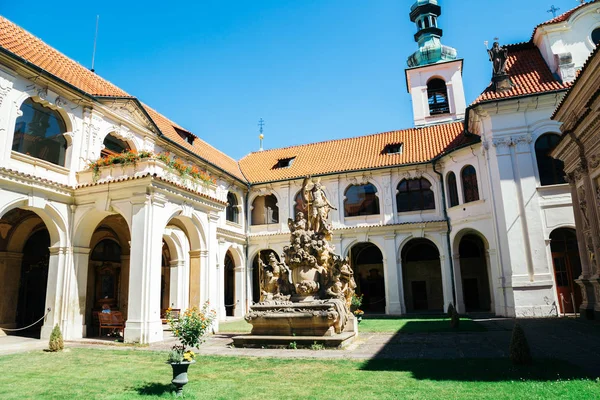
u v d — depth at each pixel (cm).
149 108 2561
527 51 2452
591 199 1507
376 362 954
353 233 2741
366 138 3195
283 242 2855
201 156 2516
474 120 2312
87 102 1731
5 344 1386
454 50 3762
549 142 2098
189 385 775
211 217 1867
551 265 1970
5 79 1421
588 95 1327
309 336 1235
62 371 933
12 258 1748
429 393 673
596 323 1533
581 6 2262
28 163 1490
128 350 1245
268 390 730
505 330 1497
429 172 2698
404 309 2588
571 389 657
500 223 2100
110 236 2025
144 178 1495
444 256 2556
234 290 2803
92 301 1925
